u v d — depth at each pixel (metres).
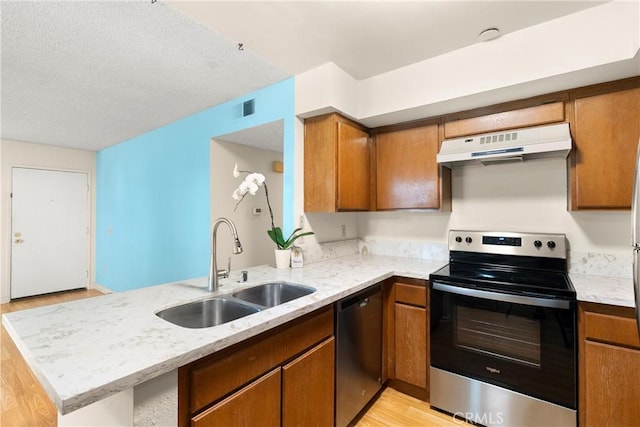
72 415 1.25
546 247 1.98
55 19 1.65
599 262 1.89
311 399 1.44
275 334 1.25
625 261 1.82
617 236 1.86
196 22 1.70
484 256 2.21
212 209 3.16
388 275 2.04
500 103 1.98
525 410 1.63
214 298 1.52
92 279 5.08
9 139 4.28
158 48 1.96
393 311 2.11
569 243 1.99
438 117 2.22
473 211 2.36
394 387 2.18
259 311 1.34
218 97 2.78
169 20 1.68
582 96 1.72
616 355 1.42
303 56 2.01
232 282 1.75
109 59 2.09
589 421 1.48
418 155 2.30
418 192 2.29
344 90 2.20
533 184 2.12
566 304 1.51
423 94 2.04
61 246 4.79
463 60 1.89
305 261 2.35
